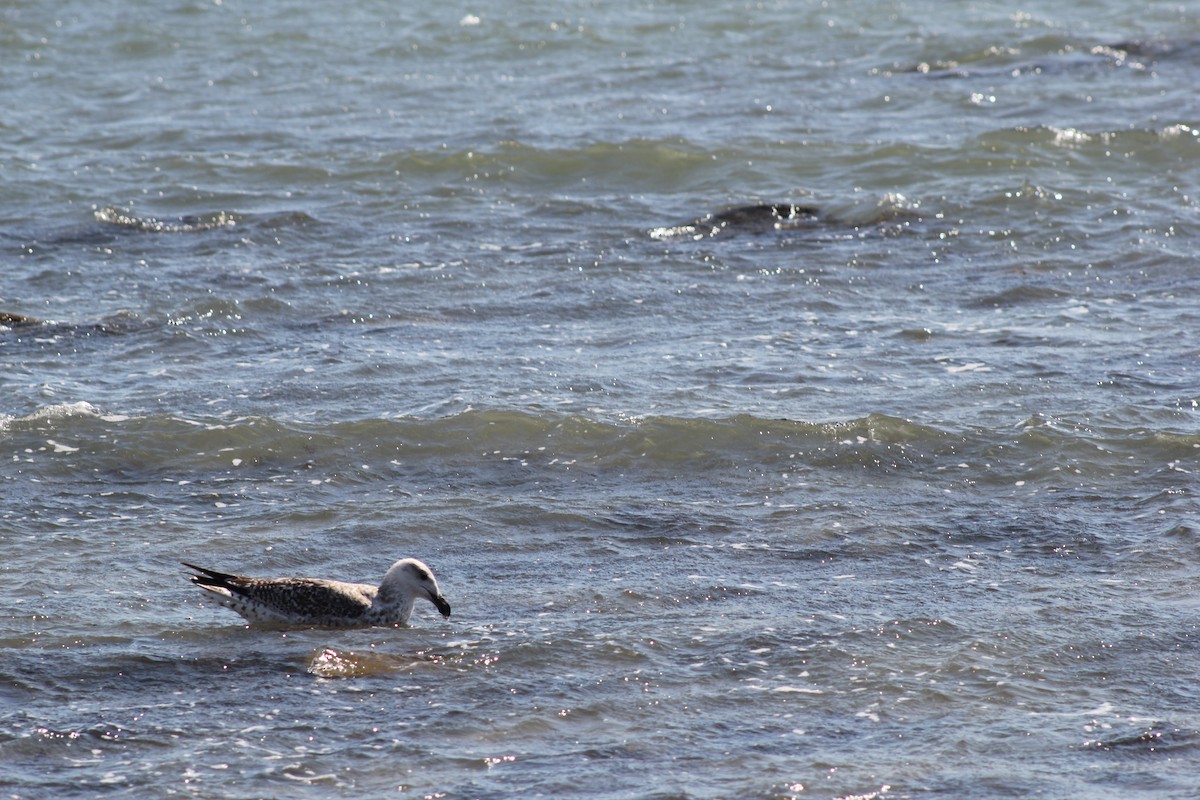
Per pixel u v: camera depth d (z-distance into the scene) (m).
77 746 13.16
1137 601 16.56
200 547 18.36
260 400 24.41
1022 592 16.86
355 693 14.30
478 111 50.34
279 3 73.69
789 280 31.88
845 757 13.03
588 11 72.00
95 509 19.69
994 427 22.53
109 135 46.88
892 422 22.44
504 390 24.70
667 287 31.45
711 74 56.66
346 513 19.55
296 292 31.22
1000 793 12.39
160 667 14.84
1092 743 13.28
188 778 12.61
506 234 36.00
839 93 52.47
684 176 41.78
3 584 16.97
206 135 46.75
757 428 22.39
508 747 13.23
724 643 15.37
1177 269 32.12
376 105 51.78
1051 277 31.77
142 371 26.16
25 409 23.73
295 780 12.62
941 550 18.28
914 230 35.62
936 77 55.06
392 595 16.05
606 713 13.89
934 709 13.98
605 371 25.86
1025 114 48.22
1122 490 20.31
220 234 35.75
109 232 36.00
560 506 19.77
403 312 29.91
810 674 14.66
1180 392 24.22
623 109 50.31
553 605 16.52
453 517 19.39
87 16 68.69
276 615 15.94
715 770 12.80
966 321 28.84
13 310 29.88
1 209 38.12
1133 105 48.97
